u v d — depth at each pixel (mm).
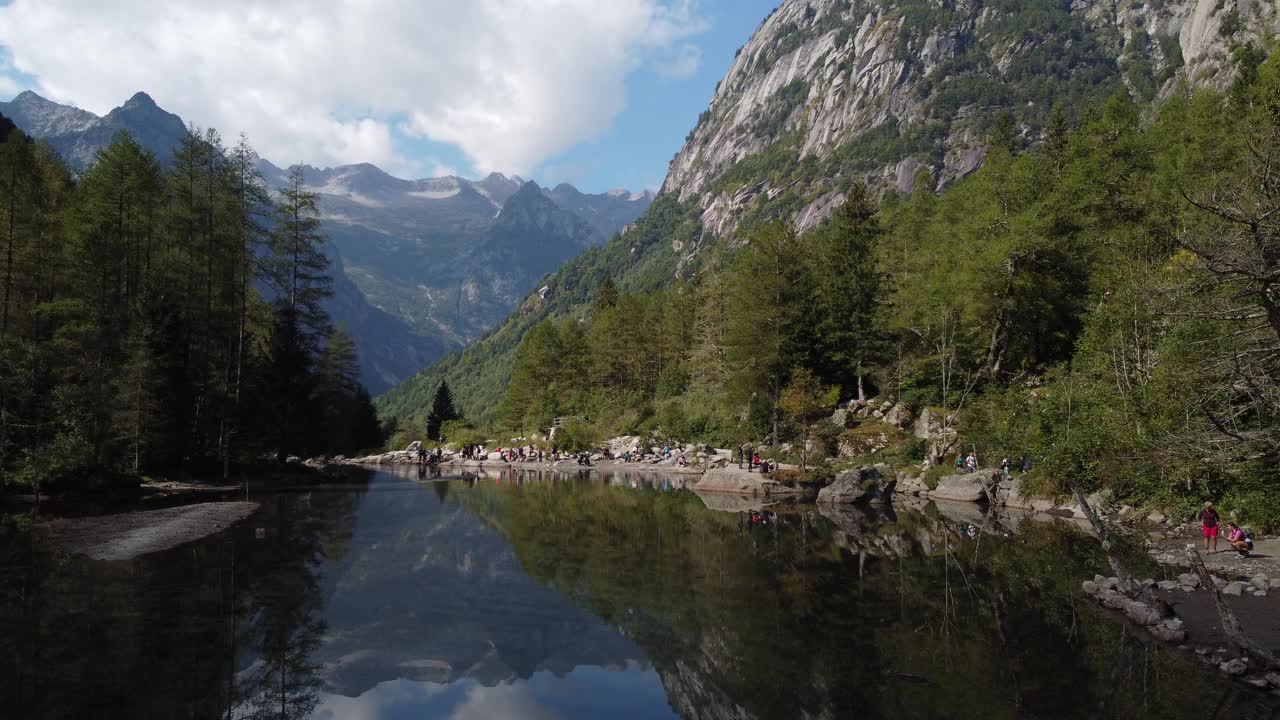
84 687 10258
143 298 38875
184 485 36875
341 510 30922
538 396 93438
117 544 20953
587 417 85750
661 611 15305
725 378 69062
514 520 28797
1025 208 44188
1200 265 17219
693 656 12430
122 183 38000
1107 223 44938
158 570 17750
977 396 43938
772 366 54625
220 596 15633
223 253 43812
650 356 91875
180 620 13758
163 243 43531
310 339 50719
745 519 29562
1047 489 30578
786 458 45250
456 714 9906
